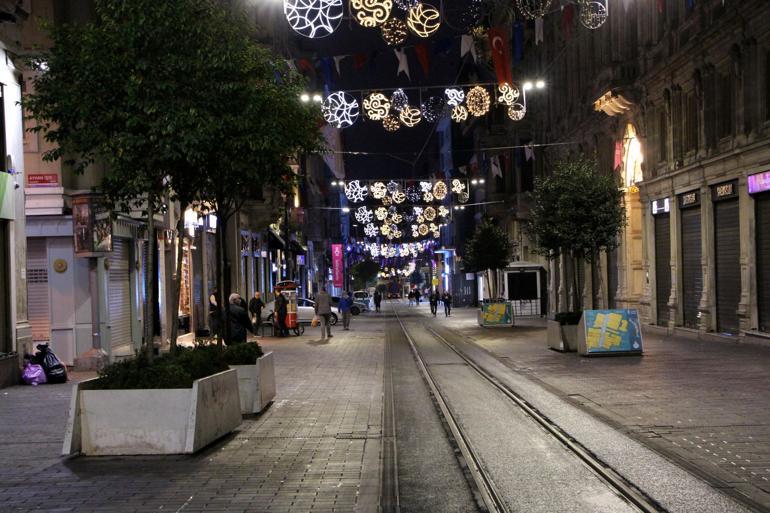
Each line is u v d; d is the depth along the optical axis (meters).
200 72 10.30
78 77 10.02
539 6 16.02
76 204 19.52
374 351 24.67
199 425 9.20
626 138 30.42
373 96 18.70
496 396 13.84
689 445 9.10
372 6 12.67
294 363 20.64
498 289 56.03
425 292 126.56
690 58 24.61
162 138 10.10
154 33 10.01
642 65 29.55
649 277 29.48
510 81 18.88
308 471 8.18
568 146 40.47
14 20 16.14
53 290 20.33
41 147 20.14
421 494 7.37
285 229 43.75
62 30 10.39
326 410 12.38
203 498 7.15
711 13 23.55
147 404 9.08
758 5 19.92
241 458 8.84
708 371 15.94
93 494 7.36
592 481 7.69
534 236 24.61
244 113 10.74
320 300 31.34
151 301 10.25
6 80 17.09
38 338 20.31
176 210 27.41
